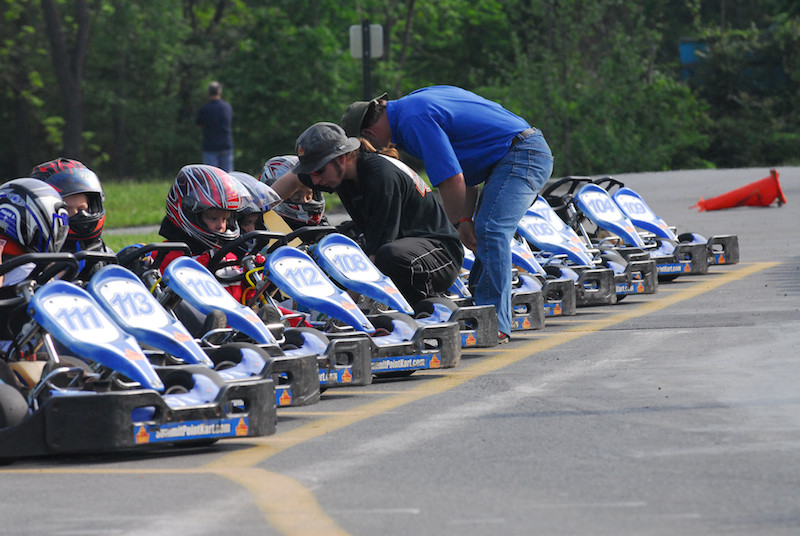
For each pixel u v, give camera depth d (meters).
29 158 146.38
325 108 128.38
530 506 11.41
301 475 13.11
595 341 22.70
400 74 134.00
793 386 17.03
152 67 151.12
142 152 155.75
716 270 34.72
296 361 16.77
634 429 14.77
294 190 23.64
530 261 26.50
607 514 11.03
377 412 16.94
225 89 132.38
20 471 14.01
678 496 11.57
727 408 15.78
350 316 19.66
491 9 156.75
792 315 24.53
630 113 117.19
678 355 20.39
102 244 19.94
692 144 130.38
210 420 14.65
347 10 140.50
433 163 22.05
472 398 17.58
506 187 22.59
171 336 15.98
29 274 16.94
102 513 11.70
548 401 16.94
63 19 138.75
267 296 20.53
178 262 18.20
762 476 12.26
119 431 14.06
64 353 17.55
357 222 22.64
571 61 115.06
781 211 53.12
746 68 145.12
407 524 10.91
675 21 178.88
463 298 23.62
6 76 136.12
